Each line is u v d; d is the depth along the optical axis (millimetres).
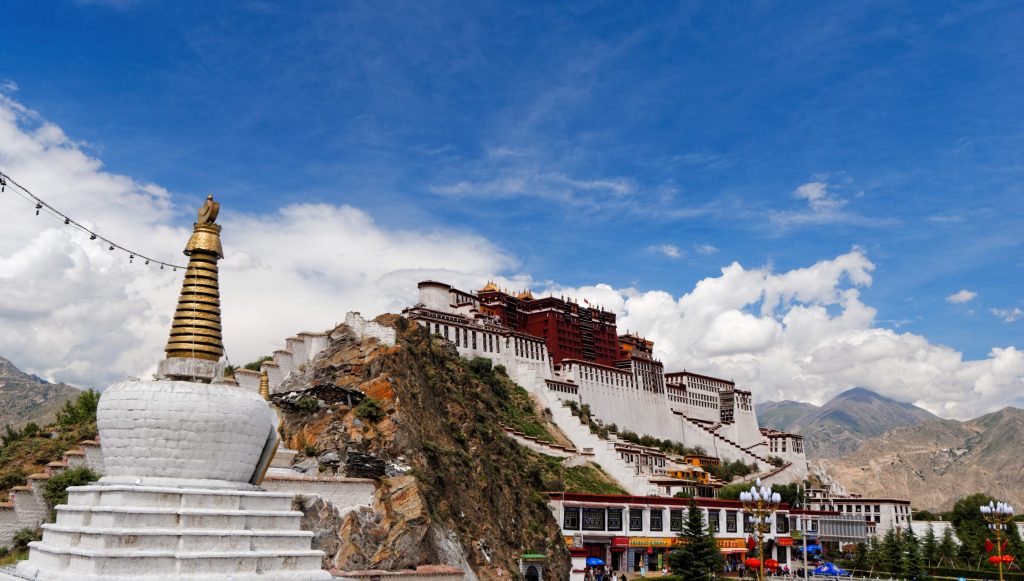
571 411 155500
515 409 146500
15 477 58344
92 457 58094
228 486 37469
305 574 38000
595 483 128500
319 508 58031
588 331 199500
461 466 79125
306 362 92562
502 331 163250
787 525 150000
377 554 58562
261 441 38844
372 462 65500
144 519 34781
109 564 33188
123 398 36375
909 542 140375
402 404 75500
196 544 35250
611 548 108438
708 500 127625
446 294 162750
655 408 197500
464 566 65312
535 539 85000
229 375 77312
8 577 35875
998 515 86875
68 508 36531
